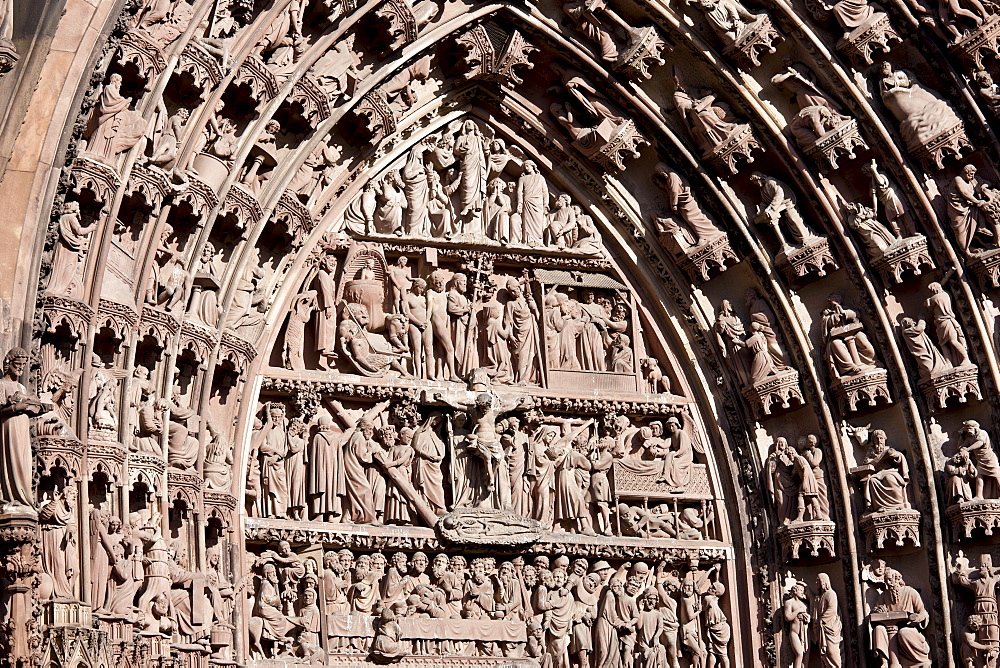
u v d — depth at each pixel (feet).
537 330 76.02
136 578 55.88
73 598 51.24
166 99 60.75
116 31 54.49
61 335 53.72
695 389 76.84
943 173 74.90
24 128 51.96
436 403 72.84
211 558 63.16
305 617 67.77
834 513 74.74
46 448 51.39
